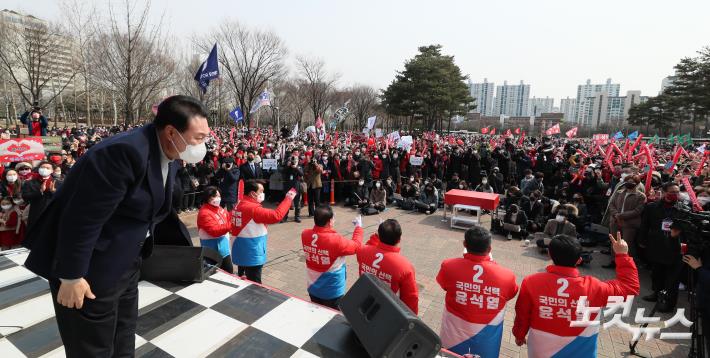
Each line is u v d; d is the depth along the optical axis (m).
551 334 2.72
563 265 2.75
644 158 12.63
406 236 8.49
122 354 1.88
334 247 3.53
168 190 1.87
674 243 5.04
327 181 11.59
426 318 4.79
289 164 9.82
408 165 14.05
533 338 2.83
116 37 15.11
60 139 13.66
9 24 20.03
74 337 1.64
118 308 1.84
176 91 30.38
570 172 12.12
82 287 1.50
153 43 16.48
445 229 9.16
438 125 58.56
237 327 2.60
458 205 9.09
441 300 5.27
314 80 41.19
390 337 1.92
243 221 4.34
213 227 4.48
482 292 2.79
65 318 1.64
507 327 4.63
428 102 39.00
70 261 1.42
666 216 5.26
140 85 17.09
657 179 8.93
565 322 2.68
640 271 6.61
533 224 8.52
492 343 2.81
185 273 3.28
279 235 8.27
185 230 3.31
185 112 1.64
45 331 2.49
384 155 12.96
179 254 3.26
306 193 10.37
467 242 2.91
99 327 1.65
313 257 3.62
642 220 5.61
